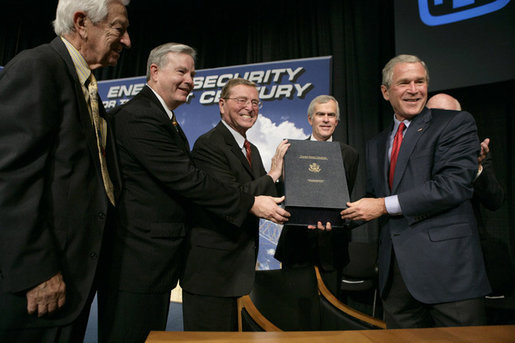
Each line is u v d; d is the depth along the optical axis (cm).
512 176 272
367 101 350
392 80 140
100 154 107
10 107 84
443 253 120
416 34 296
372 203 131
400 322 134
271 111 372
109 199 110
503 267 189
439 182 121
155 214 124
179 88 141
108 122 119
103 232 100
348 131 352
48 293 83
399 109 141
